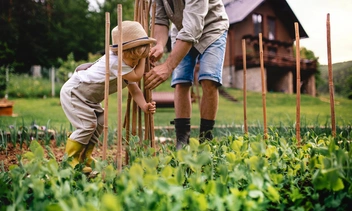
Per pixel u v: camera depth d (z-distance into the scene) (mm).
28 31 23062
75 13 27953
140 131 2369
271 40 22781
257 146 1579
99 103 2266
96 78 2119
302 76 24219
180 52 2266
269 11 22891
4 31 20828
